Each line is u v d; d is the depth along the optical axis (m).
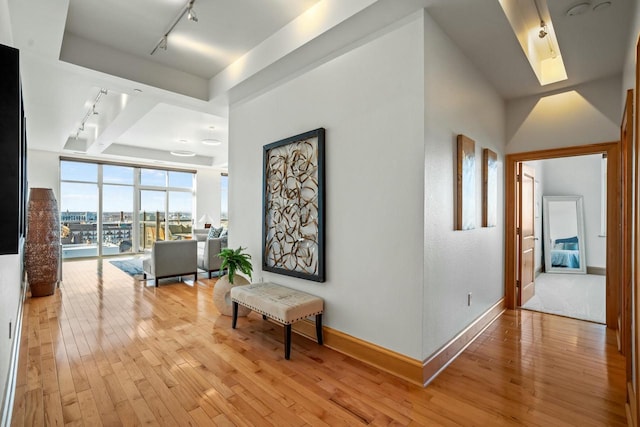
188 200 10.41
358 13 2.33
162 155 9.07
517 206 4.06
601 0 2.17
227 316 3.69
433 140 2.37
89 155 8.23
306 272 3.11
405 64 2.36
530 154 3.78
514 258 3.93
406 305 2.34
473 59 2.94
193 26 2.98
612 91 3.28
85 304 4.17
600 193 6.05
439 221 2.46
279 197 3.44
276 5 2.67
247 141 3.98
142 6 2.70
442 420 1.86
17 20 2.46
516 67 3.08
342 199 2.80
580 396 2.11
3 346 1.86
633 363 1.81
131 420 1.85
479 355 2.70
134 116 4.96
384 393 2.14
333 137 2.88
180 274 5.44
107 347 2.83
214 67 3.79
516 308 3.99
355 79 2.71
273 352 2.75
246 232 4.00
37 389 2.16
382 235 2.50
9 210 1.40
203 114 5.77
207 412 1.93
